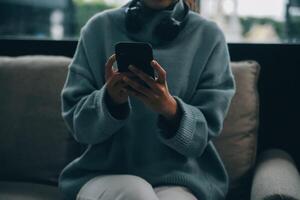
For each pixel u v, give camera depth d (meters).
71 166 1.47
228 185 1.55
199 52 1.48
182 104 1.32
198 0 2.00
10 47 2.04
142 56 1.21
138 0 1.52
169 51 1.45
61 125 1.69
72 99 1.44
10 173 1.68
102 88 1.34
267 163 1.58
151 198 1.18
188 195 1.33
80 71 1.47
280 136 1.92
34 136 1.68
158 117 1.33
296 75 1.89
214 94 1.42
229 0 2.11
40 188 1.62
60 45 2.01
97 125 1.34
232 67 1.74
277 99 1.91
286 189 1.27
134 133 1.40
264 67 1.91
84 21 2.18
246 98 1.69
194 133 1.32
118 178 1.28
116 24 1.50
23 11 2.57
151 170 1.39
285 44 1.89
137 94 1.26
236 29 2.16
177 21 1.47
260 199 1.27
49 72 1.75
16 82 1.74
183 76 1.43
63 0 2.42
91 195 1.28
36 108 1.71
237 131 1.65
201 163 1.48
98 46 1.49
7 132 1.69
